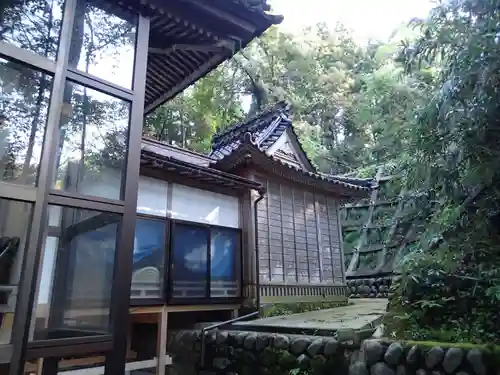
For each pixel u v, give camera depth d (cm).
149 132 1927
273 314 741
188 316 720
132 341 694
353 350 449
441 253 482
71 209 312
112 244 329
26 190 284
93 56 353
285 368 496
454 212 464
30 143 297
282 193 877
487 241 481
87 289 314
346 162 1986
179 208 679
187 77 528
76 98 333
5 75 301
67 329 296
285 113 1069
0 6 312
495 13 432
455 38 488
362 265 1300
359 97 1792
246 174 810
